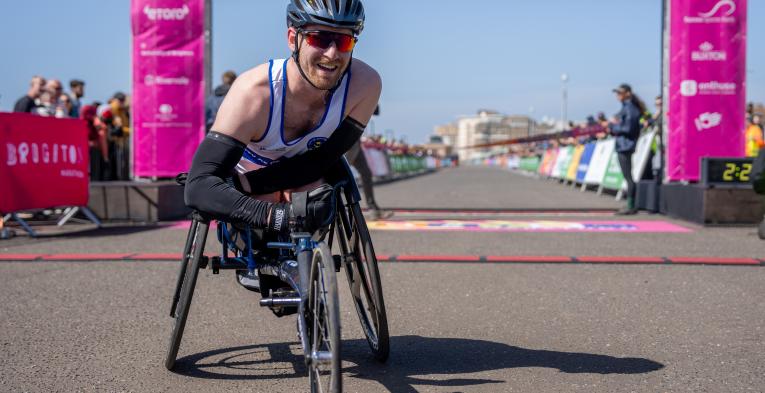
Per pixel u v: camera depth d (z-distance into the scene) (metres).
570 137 19.70
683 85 9.48
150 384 2.95
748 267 5.52
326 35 2.52
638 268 5.51
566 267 5.58
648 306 4.25
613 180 13.62
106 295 4.64
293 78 2.63
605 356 3.28
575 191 16.50
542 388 2.86
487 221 9.03
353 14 2.53
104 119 10.38
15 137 7.21
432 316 4.07
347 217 3.14
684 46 9.46
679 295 4.54
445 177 29.30
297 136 2.78
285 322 3.96
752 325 3.80
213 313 4.16
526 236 7.49
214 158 2.58
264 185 2.83
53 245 6.85
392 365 3.18
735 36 9.39
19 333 3.73
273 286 2.94
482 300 4.46
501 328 3.80
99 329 3.82
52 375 3.06
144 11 9.81
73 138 8.04
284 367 3.17
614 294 4.59
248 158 2.91
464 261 5.86
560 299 4.46
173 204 9.38
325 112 2.73
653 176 11.72
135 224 8.66
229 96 2.64
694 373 3.02
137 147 9.89
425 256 6.09
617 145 9.93
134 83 9.88
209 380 3.00
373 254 2.97
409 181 23.97
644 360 3.21
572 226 8.43
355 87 2.75
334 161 2.90
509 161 58.09
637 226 8.39
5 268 5.60
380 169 23.78
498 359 3.25
